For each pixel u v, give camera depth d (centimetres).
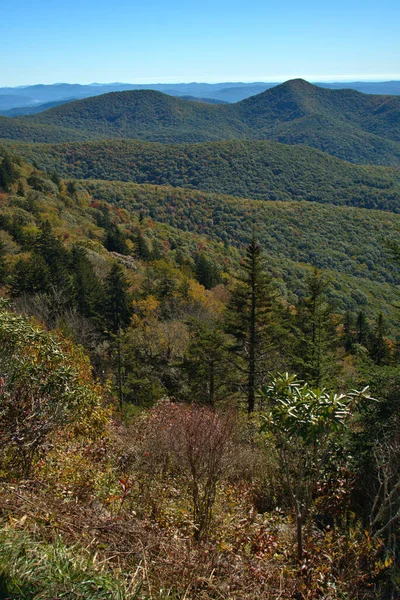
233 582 270
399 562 327
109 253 5112
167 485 420
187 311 2939
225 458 427
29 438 341
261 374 1424
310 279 1370
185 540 306
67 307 2552
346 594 286
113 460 473
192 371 1527
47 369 392
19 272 2552
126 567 245
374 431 471
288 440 327
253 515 396
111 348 2111
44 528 252
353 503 421
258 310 1411
